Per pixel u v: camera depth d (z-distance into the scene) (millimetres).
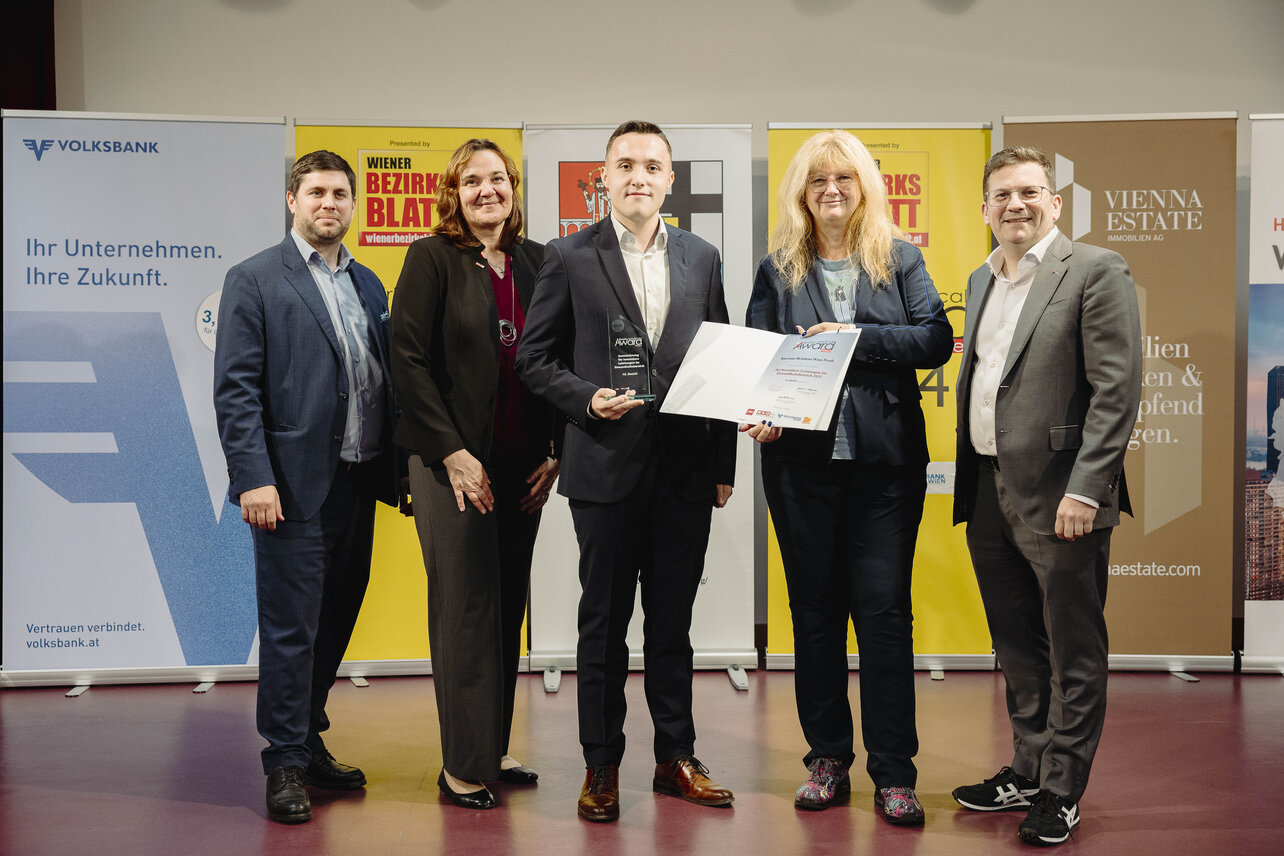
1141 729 3328
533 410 2736
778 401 2428
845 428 2545
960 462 2648
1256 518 4086
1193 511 4059
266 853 2346
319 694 2846
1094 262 2400
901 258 2646
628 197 2543
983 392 2555
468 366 2621
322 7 4484
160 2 4426
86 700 3770
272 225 4016
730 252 4125
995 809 2594
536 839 2418
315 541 2656
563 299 2584
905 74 4574
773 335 2557
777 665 4145
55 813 2617
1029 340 2447
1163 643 4074
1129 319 2346
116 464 3955
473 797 2637
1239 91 4539
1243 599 4418
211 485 3994
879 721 2580
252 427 2602
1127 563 4082
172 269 3969
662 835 2436
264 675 2627
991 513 2586
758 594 4711
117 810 2639
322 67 4488
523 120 4551
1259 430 4078
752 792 2738
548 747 3170
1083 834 2443
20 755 3117
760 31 4566
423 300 2615
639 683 3979
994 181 2486
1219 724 3387
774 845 2371
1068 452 2412
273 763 2604
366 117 4504
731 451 2656
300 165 2754
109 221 3945
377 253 4090
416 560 4113
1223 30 4527
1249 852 2330
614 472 2520
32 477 3932
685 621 2668
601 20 4551
